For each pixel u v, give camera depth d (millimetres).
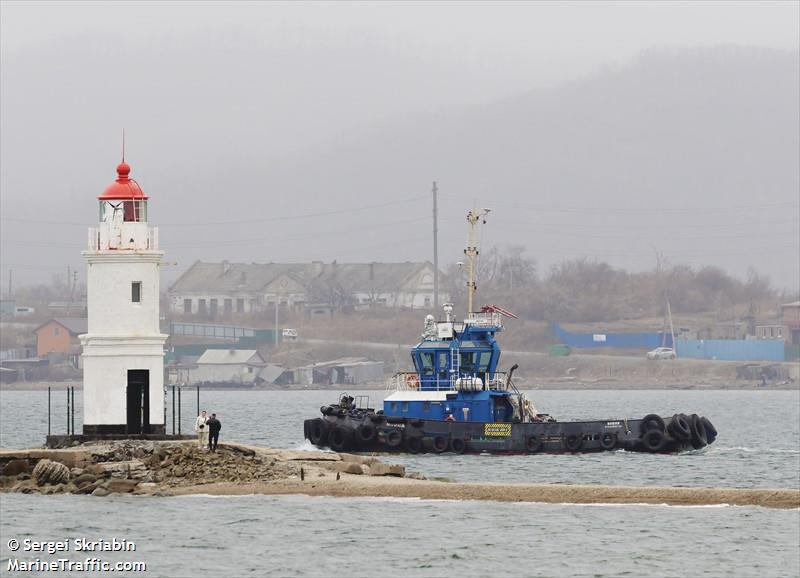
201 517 186500
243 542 171750
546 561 163250
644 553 167750
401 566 160625
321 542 172125
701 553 167625
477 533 178625
